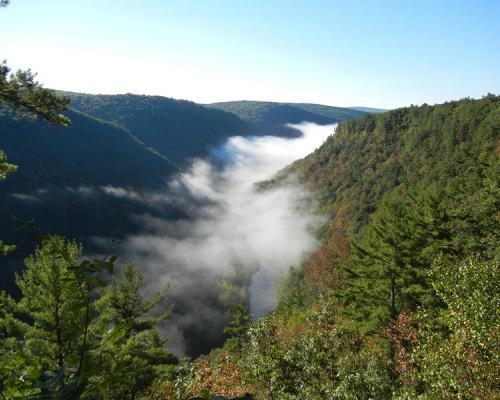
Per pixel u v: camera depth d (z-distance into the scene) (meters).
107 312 18.05
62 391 2.14
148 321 23.20
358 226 125.75
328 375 16.11
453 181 68.12
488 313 12.45
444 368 12.03
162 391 17.12
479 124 146.88
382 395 14.16
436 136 165.38
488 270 14.02
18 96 11.38
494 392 11.36
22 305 15.31
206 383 15.37
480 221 35.78
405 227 30.08
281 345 17.25
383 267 29.61
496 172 45.56
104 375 2.56
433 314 16.61
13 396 2.16
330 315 19.81
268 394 15.78
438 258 16.34
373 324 27.70
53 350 12.46
